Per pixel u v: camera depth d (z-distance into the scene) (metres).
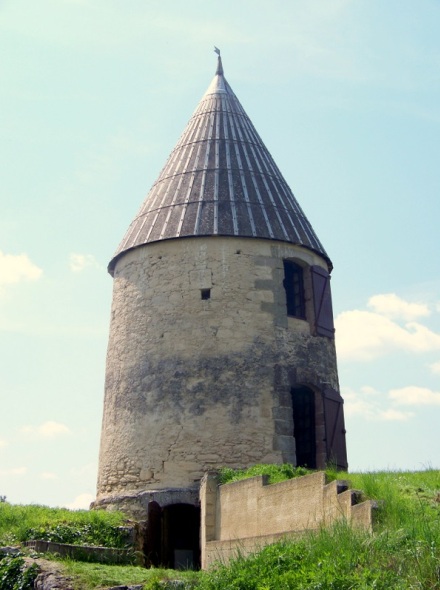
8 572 15.09
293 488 16.20
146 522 21.97
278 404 23.17
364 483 14.76
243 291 24.05
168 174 26.72
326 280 26.02
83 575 14.52
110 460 23.94
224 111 28.05
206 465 22.33
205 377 23.14
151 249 25.06
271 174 26.80
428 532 11.85
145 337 24.25
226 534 18.77
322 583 11.02
